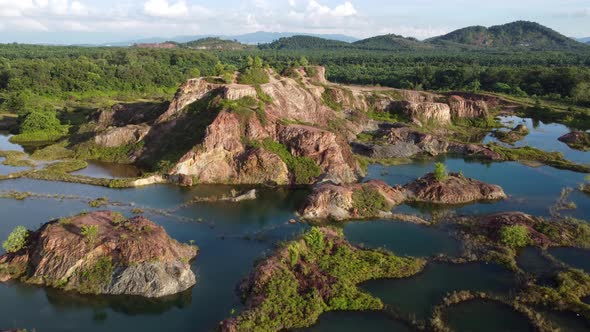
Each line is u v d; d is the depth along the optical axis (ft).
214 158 250.57
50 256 142.72
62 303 132.26
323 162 255.29
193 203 213.46
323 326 122.21
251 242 174.19
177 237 176.24
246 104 287.28
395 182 257.55
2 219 189.67
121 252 140.87
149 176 243.19
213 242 173.37
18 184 233.35
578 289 139.03
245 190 234.99
